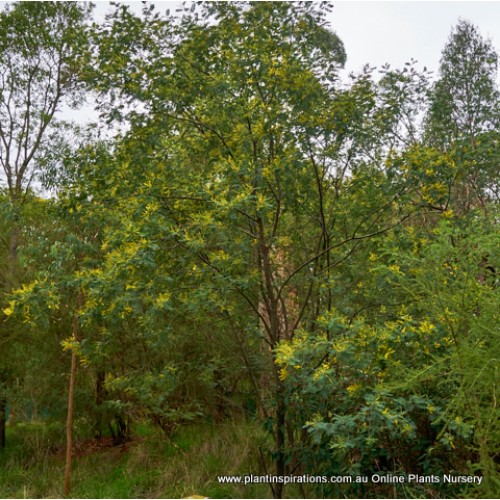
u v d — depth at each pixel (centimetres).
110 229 548
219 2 548
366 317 556
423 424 491
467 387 359
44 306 571
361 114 556
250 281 566
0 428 970
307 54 564
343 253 618
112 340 700
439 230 401
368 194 587
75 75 1053
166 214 549
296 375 464
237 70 541
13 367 944
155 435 822
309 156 558
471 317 371
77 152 614
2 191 1020
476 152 556
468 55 769
